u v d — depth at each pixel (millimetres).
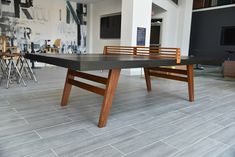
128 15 5508
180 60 2676
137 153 1606
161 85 4418
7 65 4223
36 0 7680
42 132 1909
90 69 1664
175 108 2828
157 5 7746
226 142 1843
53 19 8172
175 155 1598
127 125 2168
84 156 1532
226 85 4711
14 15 7316
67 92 2729
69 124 2129
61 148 1633
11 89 3561
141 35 5676
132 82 4660
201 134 2000
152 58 2461
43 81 4438
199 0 10008
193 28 10438
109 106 2119
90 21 9250
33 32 7773
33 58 2352
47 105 2732
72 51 8875
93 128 2053
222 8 9211
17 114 2354
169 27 8594
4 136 1798
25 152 1552
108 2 8234
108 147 1682
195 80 5371
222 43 9391
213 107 2930
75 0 8430
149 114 2545
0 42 5090
